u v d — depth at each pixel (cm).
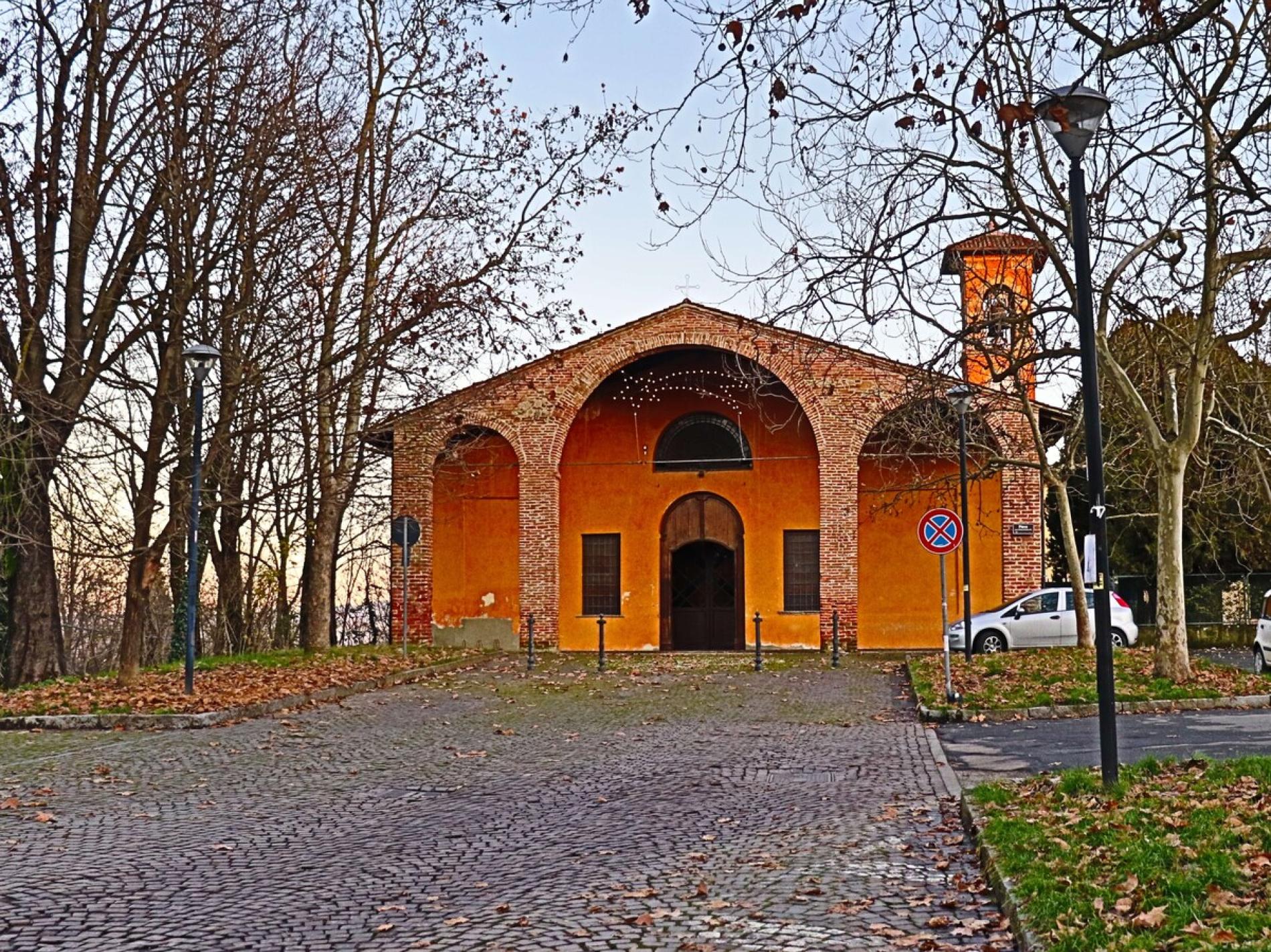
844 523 3103
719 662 2839
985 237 1605
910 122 834
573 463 3406
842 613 3094
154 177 2242
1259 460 2969
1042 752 1394
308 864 907
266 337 2453
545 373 3238
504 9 732
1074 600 2795
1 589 2581
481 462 3359
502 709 1925
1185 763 1098
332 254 2527
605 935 711
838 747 1480
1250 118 914
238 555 3262
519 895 809
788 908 762
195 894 817
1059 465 2833
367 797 1187
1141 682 1888
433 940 706
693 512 3372
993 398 2652
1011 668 2219
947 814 1048
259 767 1357
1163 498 1927
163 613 3834
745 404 3347
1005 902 732
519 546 3262
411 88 2625
